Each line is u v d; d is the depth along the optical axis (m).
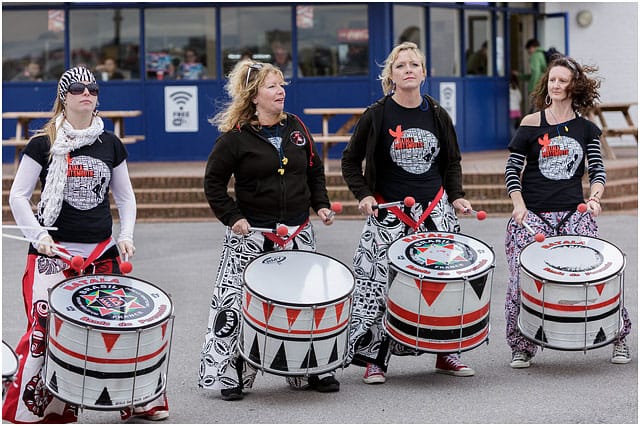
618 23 19.41
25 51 17.17
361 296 6.23
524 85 19.70
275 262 5.73
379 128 6.17
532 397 5.85
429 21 17.25
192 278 9.71
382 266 6.20
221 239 12.13
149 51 17.19
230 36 17.08
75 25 17.12
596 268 6.14
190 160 17.30
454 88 17.77
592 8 19.44
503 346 7.09
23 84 17.14
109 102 17.25
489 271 5.79
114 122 15.20
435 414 5.54
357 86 16.88
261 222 5.91
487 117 18.47
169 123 17.28
